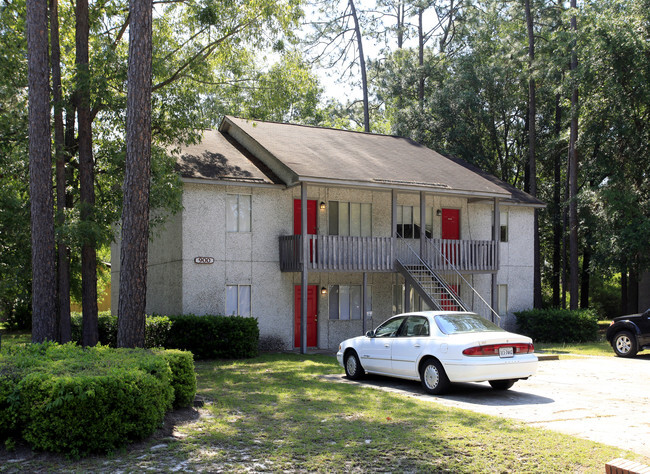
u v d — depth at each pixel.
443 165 24.39
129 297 10.55
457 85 33.62
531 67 30.08
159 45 18.89
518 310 25.95
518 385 12.14
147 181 10.95
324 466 6.11
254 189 19.86
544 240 38.06
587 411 9.27
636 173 26.89
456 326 11.20
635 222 24.95
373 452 6.56
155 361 7.59
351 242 19.67
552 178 37.22
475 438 7.14
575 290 27.97
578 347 21.19
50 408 6.26
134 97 10.90
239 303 19.44
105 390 6.51
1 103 16.22
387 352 11.91
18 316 31.45
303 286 18.55
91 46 18.06
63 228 14.58
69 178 17.42
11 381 6.65
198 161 19.95
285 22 19.48
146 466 6.08
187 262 18.61
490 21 35.81
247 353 17.28
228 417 8.28
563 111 33.59
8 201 15.56
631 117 26.14
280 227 20.27
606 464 5.45
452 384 12.16
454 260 21.78
